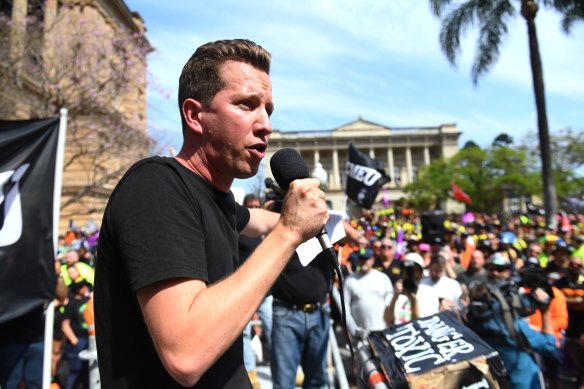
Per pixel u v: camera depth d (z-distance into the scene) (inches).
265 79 56.3
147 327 45.0
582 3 657.6
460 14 728.3
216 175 56.5
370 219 854.5
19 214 154.8
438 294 222.5
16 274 151.0
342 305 69.5
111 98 850.1
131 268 45.1
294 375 160.4
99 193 1024.2
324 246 69.1
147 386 48.6
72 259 285.4
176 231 46.8
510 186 1692.9
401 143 2891.2
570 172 1631.4
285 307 161.2
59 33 809.5
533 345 170.9
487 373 130.0
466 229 578.6
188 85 56.3
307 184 51.7
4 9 974.4
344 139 2859.3
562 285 237.6
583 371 229.6
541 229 502.3
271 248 47.9
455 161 1962.4
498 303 174.7
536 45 643.5
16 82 721.0
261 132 55.3
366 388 142.7
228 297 43.8
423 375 129.9
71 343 232.1
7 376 165.5
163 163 52.3
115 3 1215.6
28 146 160.1
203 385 50.7
